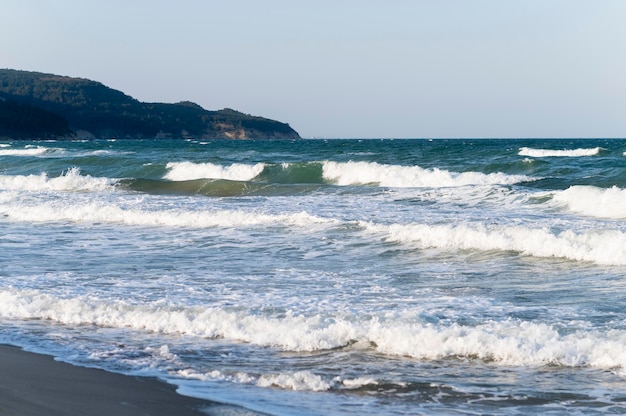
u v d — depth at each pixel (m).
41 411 6.77
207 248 17.84
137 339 9.85
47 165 49.41
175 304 11.41
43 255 16.95
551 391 7.64
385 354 9.02
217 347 9.44
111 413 6.80
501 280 13.59
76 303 11.54
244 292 12.49
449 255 16.36
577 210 23.08
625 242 15.22
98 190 36.12
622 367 8.27
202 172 43.50
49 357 8.91
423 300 11.75
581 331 9.47
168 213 22.80
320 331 9.66
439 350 8.98
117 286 13.09
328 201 27.00
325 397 7.51
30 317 11.15
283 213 22.45
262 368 8.54
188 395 7.46
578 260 15.32
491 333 9.36
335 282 13.49
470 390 7.71
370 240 18.23
